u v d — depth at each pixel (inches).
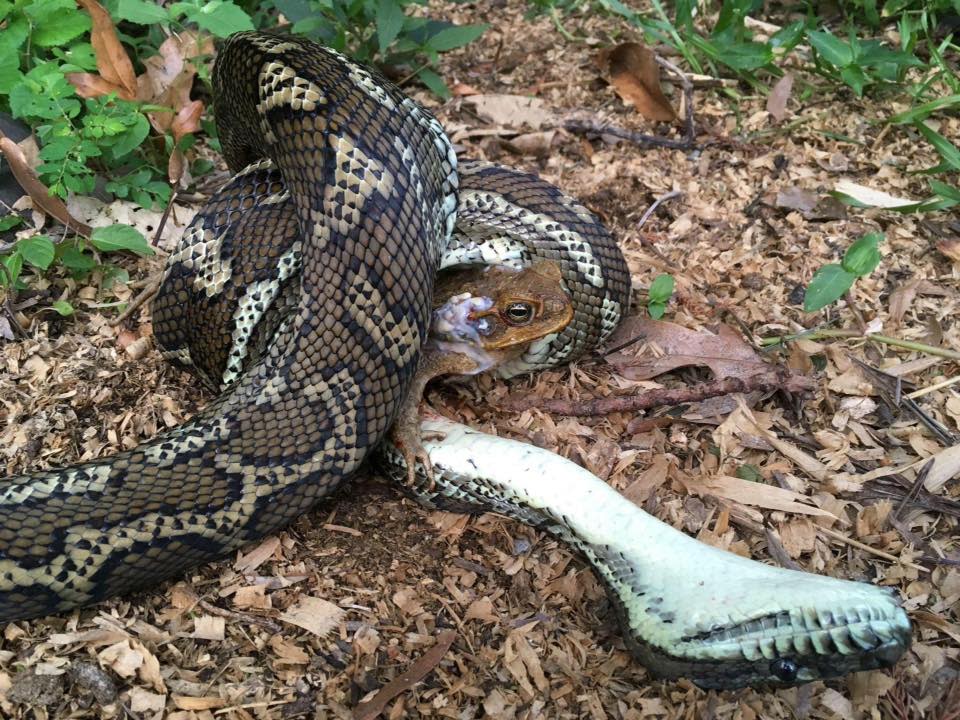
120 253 12.0
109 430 10.1
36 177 11.2
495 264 11.0
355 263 9.1
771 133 14.1
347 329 9.0
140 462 8.5
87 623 8.4
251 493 8.5
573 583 9.0
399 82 14.9
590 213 11.2
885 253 12.4
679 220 13.0
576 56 15.6
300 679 8.1
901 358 11.2
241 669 8.2
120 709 7.9
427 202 9.9
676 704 8.2
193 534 8.4
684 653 7.9
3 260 11.3
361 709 7.9
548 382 11.0
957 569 9.2
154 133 12.4
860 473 10.0
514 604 8.9
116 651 8.2
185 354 10.3
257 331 10.0
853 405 10.7
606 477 9.9
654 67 14.2
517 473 9.3
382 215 9.3
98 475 8.4
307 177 9.4
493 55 15.7
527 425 10.4
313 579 8.9
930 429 10.4
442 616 8.7
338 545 9.2
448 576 9.0
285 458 8.7
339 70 9.8
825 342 11.3
